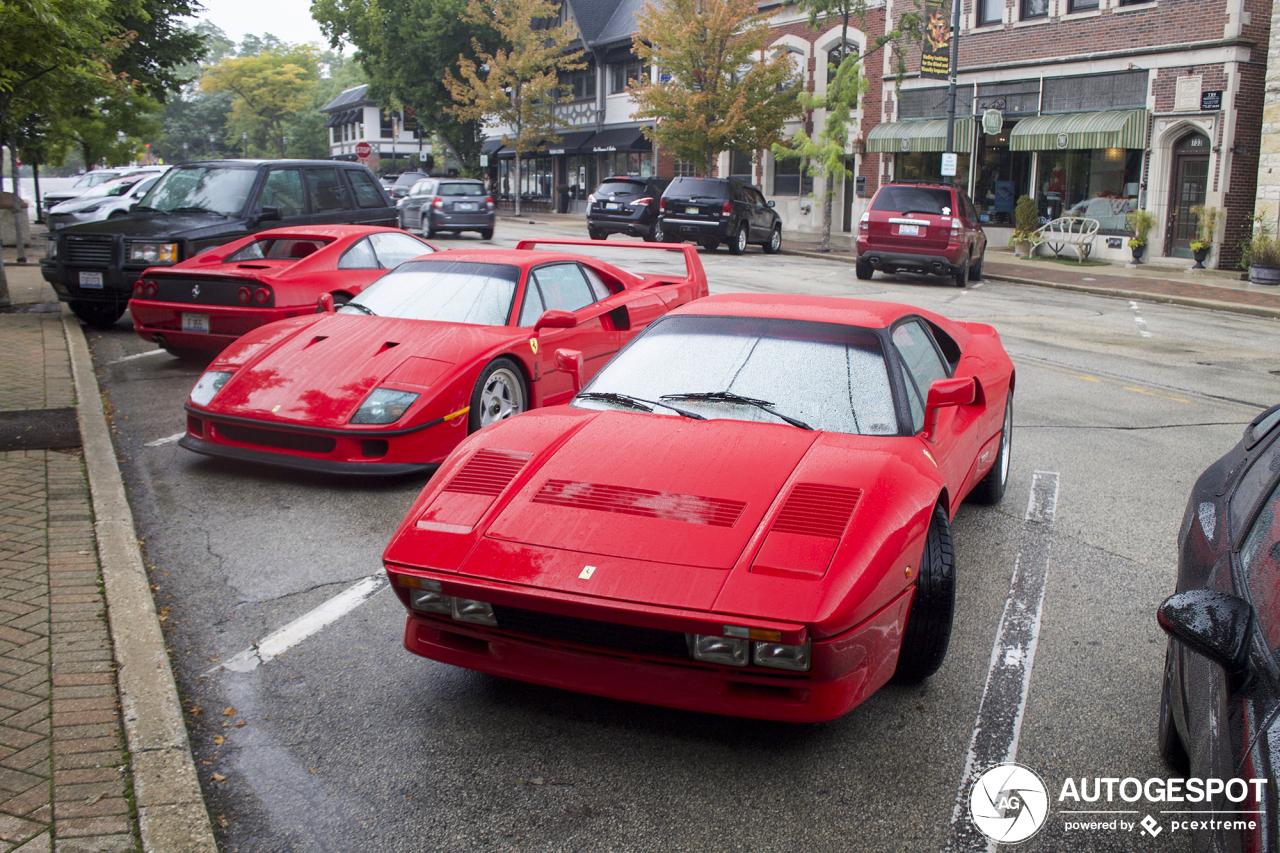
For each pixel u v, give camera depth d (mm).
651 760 3096
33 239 23234
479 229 27188
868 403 3844
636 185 26297
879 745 3205
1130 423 7965
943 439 4094
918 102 28391
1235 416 8242
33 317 11516
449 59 44156
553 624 2994
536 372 6496
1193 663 2656
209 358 9617
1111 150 23781
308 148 97438
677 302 8078
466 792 2918
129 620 3877
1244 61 20922
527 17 39719
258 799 2875
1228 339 12859
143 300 8828
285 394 5727
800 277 19188
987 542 5199
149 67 24484
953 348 5254
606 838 2707
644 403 3941
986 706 3479
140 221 10570
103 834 2604
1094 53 23406
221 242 10477
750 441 3523
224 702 3430
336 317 6590
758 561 2910
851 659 2887
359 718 3330
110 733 3082
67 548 4590
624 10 42125
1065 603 4406
